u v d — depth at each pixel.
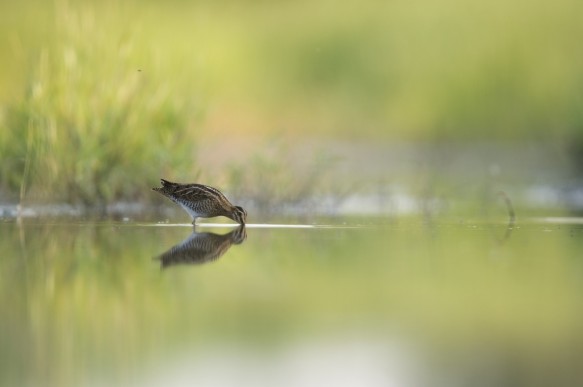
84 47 17.11
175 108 17.41
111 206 16.41
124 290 9.53
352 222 15.23
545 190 20.16
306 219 15.68
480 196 18.97
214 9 28.44
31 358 7.22
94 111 16.62
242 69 27.52
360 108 27.64
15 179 16.36
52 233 13.38
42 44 17.59
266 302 9.11
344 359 7.39
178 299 9.16
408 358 7.45
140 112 16.95
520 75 27.69
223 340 7.82
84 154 16.11
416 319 8.55
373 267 10.93
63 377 6.83
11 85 20.73
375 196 18.94
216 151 22.06
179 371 7.06
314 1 29.86
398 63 28.55
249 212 16.88
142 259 11.27
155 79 17.56
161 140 17.12
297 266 10.97
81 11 18.31
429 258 11.55
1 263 10.93
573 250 12.20
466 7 29.25
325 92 27.92
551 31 28.47
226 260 11.27
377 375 7.06
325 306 8.98
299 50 28.53
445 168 23.00
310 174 18.53
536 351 7.61
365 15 29.38
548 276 10.42
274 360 7.38
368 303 9.11
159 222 14.94
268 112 26.62
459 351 7.64
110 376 6.87
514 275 10.50
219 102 24.52
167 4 27.23
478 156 24.70
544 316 8.64
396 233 13.77
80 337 7.81
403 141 26.55
